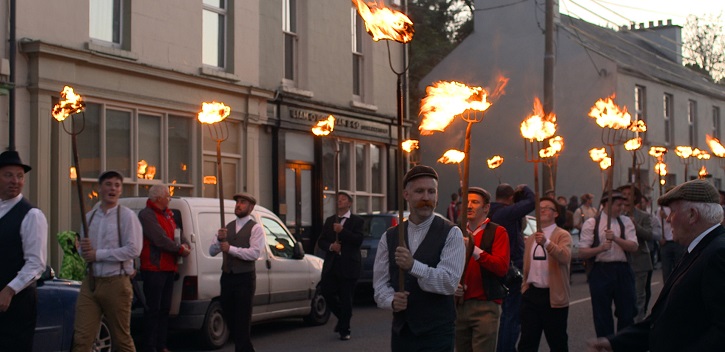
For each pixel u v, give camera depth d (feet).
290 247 41.68
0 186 21.43
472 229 23.80
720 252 13.57
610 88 94.53
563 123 96.94
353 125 70.13
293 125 62.95
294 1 65.16
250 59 59.52
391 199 75.46
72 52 45.50
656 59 117.91
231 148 58.23
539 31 98.99
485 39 102.89
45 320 28.84
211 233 36.58
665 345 14.08
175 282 35.14
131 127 50.16
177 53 53.31
